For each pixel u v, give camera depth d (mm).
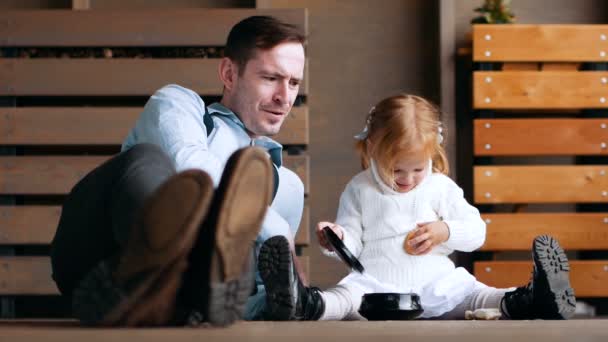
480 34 3537
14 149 3551
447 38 3631
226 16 3510
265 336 1224
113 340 1177
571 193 3553
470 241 2322
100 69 3504
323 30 3734
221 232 1291
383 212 2373
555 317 1934
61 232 1674
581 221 3543
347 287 2104
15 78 3502
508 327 1415
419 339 1227
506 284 3504
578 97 3555
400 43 3729
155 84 3502
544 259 1901
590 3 3752
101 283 1297
